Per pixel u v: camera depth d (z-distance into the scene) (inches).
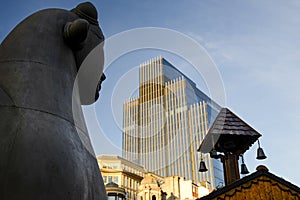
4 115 100.7
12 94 105.9
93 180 108.5
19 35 121.9
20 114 101.4
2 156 92.6
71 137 107.0
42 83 111.3
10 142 95.0
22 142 95.5
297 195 381.4
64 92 115.8
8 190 88.6
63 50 124.7
